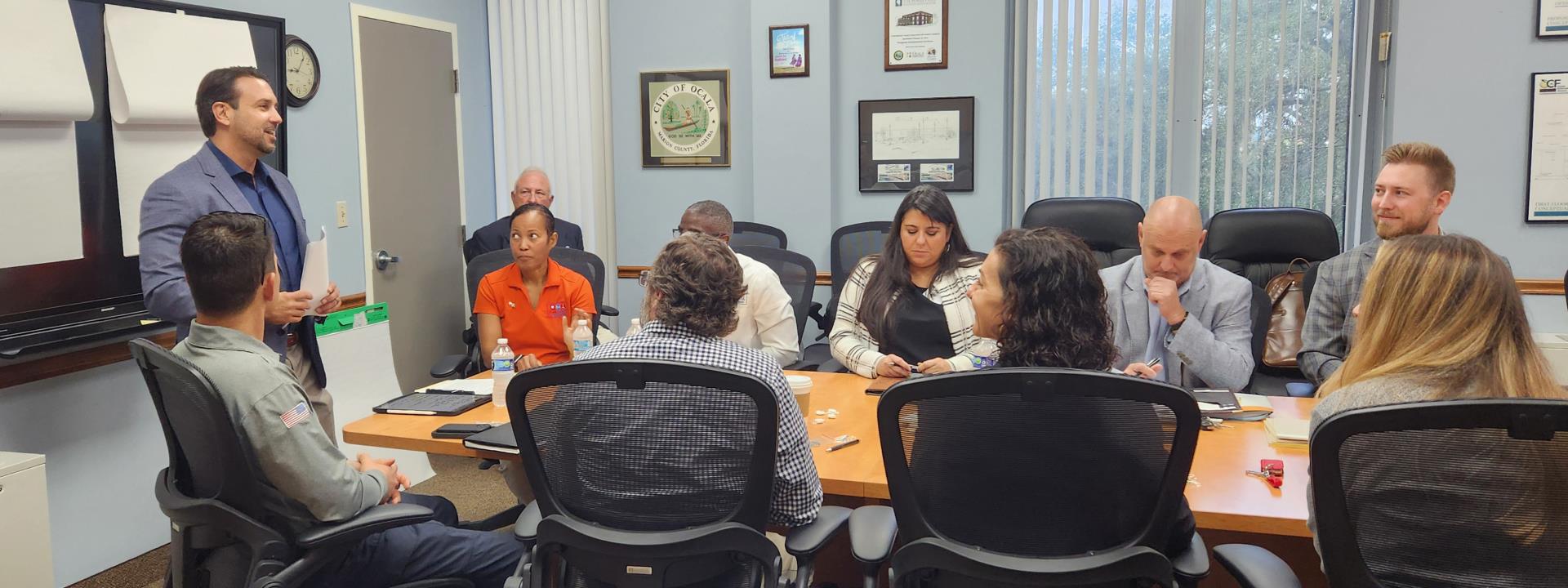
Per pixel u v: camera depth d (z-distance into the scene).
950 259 2.78
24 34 2.71
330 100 4.04
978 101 4.51
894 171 4.63
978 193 4.57
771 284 2.96
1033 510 1.38
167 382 1.75
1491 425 1.14
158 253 2.40
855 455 2.01
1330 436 1.18
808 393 2.28
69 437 2.97
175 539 1.85
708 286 1.68
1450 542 1.21
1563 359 3.56
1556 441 1.14
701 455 1.55
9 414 2.80
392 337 4.46
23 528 2.34
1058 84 4.50
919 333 2.76
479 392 2.56
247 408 1.71
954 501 1.41
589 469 1.58
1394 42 3.99
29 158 2.79
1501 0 3.79
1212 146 4.38
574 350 2.75
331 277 4.08
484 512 3.57
